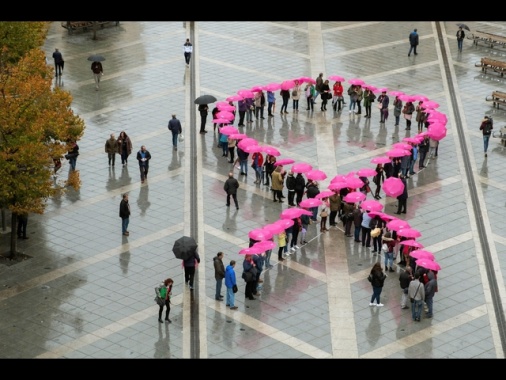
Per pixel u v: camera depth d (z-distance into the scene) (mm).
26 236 49750
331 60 74000
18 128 46156
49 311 43688
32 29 60156
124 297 44844
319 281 46375
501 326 43031
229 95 67250
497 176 57094
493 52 76375
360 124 63688
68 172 56344
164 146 59875
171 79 69812
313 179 51781
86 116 63625
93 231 50438
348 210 49875
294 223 48562
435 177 56844
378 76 71250
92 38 77000
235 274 44938
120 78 69750
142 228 50719
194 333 42188
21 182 45781
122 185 55188
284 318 43375
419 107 62094
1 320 43000
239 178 56375
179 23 80938
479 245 49656
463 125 63594
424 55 75562
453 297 45156
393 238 47500
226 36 78312
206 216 52031
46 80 48719
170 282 42344
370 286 46031
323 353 40844
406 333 42375
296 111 65125
